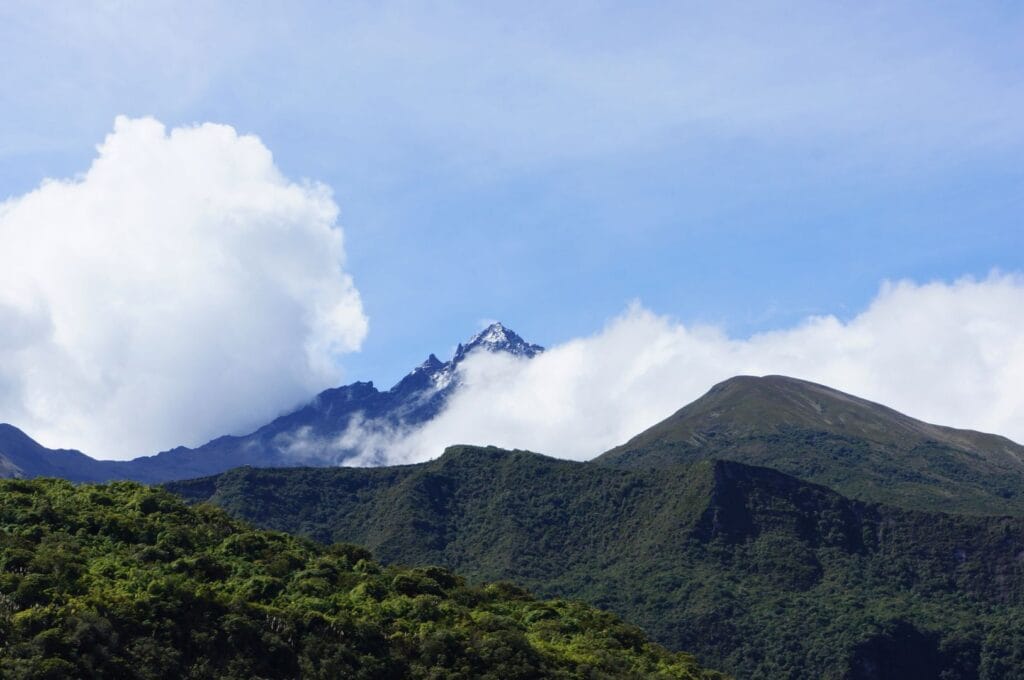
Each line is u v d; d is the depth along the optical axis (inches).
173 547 4512.8
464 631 4379.9
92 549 4286.4
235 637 3882.9
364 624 4183.1
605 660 4626.0
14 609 3659.0
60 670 3449.8
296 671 3912.4
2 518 4402.1
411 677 4087.1
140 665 3631.9
